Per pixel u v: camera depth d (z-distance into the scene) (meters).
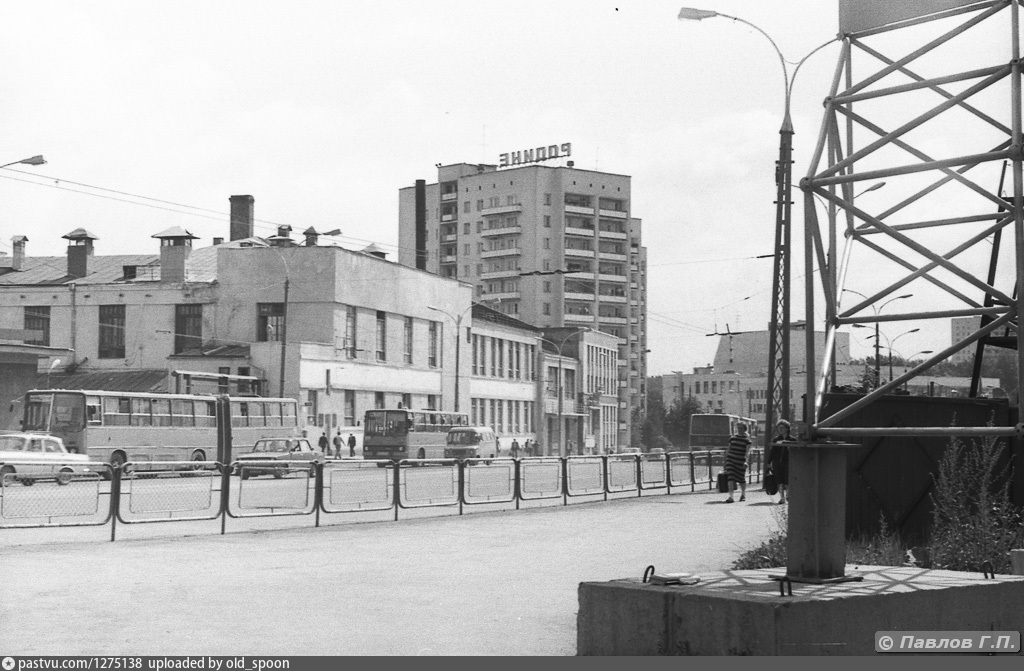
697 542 17.86
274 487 21.42
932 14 9.14
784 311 23.89
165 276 67.88
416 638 9.06
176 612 10.45
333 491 22.34
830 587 7.73
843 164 8.58
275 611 10.53
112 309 68.12
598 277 139.75
